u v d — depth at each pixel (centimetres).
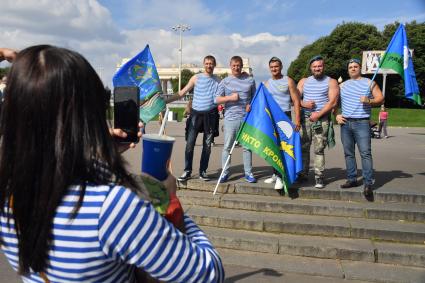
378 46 5131
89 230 104
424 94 5156
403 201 573
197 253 115
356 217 546
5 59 177
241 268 450
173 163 831
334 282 423
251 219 534
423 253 457
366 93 568
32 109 107
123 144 165
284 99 623
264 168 771
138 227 106
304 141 635
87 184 107
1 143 112
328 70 5278
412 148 1348
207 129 633
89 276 107
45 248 105
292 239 501
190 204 599
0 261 453
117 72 438
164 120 220
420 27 5084
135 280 125
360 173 731
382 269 448
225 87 629
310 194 592
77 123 108
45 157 106
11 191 109
